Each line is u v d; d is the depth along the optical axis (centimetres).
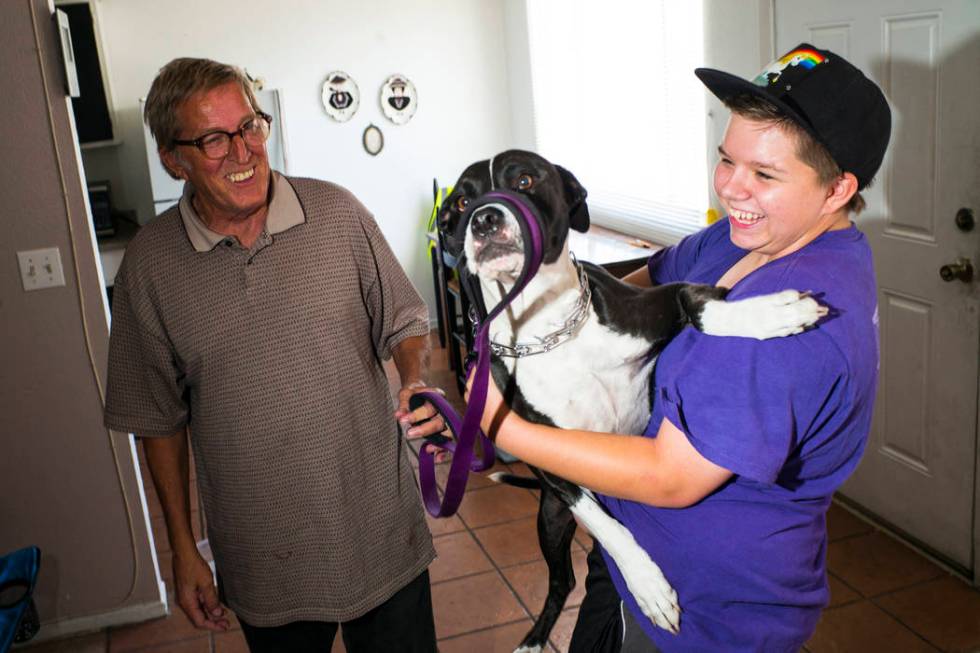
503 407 107
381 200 555
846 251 103
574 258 108
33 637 264
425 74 548
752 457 98
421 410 125
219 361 161
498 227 94
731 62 336
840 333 97
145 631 270
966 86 234
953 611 244
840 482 110
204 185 154
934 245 252
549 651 243
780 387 97
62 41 231
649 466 101
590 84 472
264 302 161
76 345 250
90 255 245
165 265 160
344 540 168
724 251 123
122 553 268
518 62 546
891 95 259
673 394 101
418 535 182
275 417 163
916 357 265
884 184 267
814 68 93
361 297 171
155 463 172
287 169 510
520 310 103
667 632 113
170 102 152
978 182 235
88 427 256
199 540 325
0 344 244
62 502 260
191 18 501
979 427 246
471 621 262
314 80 529
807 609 112
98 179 508
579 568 279
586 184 494
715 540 108
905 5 248
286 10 515
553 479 115
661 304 106
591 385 106
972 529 253
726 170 100
